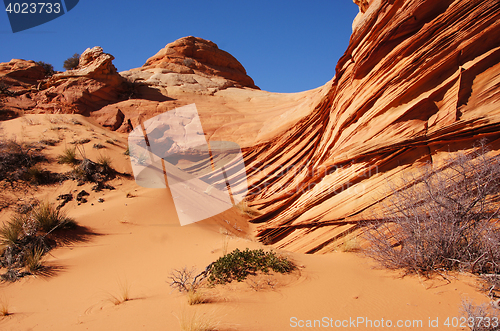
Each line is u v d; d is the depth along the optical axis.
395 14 8.22
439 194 4.46
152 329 3.08
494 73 6.74
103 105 20.33
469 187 4.55
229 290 4.06
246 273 4.53
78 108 19.12
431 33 7.54
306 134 14.05
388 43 8.62
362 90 9.24
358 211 7.95
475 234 4.07
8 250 5.37
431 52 7.52
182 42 32.12
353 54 9.84
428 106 7.59
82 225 6.99
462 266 4.00
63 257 5.64
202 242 6.74
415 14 7.89
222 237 7.49
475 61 6.93
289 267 4.86
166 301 3.83
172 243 6.61
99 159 11.55
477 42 6.96
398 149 7.85
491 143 6.40
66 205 8.62
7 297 4.26
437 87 7.46
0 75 20.48
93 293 4.30
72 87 19.94
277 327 3.08
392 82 8.24
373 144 8.28
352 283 4.23
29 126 14.84
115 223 7.32
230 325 3.09
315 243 8.46
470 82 6.99
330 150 10.60
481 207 4.21
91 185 9.88
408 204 4.80
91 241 6.39
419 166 7.43
